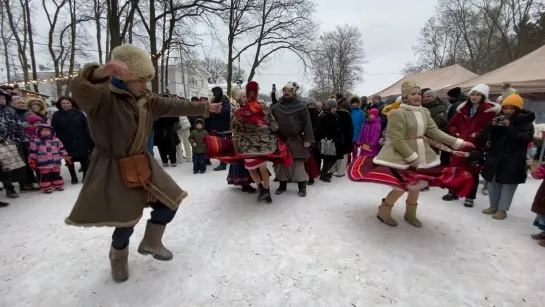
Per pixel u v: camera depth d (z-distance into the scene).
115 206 2.00
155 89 12.60
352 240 3.03
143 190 2.16
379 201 4.13
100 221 1.98
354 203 4.03
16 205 4.11
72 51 19.77
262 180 4.08
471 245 3.00
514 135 3.48
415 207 3.38
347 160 5.93
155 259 2.64
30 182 4.89
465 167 3.97
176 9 12.41
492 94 9.14
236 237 3.07
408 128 3.09
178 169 6.46
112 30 10.59
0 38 22.91
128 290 2.25
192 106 2.49
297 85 4.36
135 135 2.09
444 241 3.07
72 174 5.27
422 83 13.65
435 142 3.31
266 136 3.82
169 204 2.23
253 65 21.91
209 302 2.16
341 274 2.49
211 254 2.76
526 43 20.78
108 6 10.70
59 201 4.27
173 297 2.20
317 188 4.77
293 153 4.23
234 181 4.46
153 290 2.26
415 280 2.45
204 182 5.16
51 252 2.79
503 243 3.05
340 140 5.16
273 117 3.95
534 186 5.29
